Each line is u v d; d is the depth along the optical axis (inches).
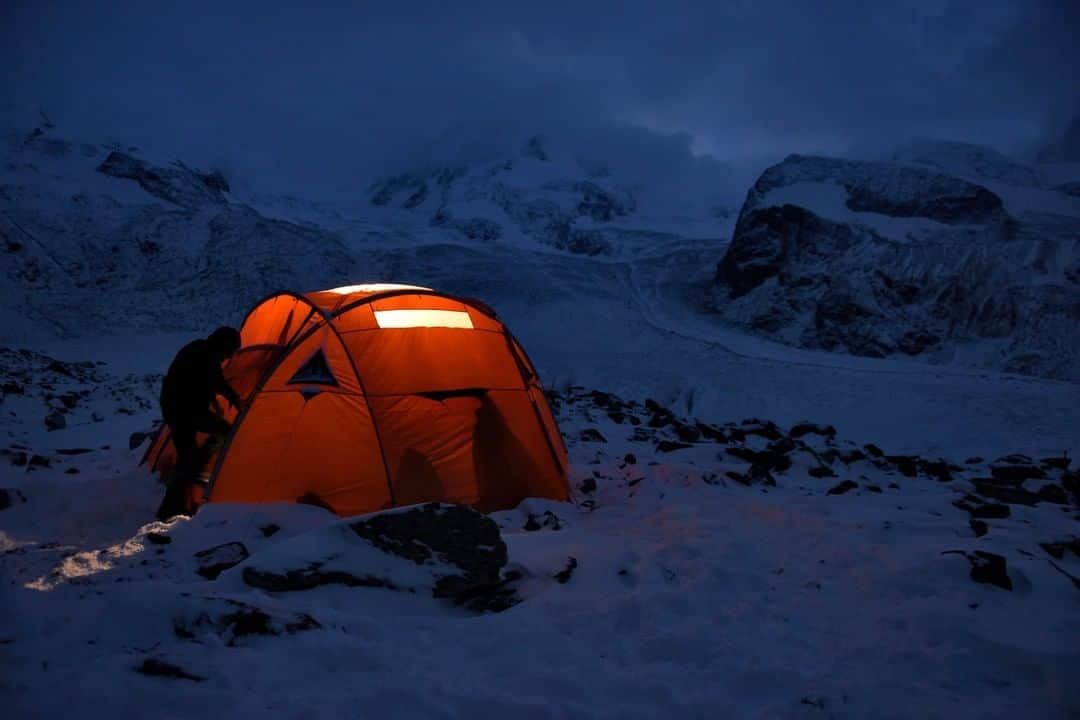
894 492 298.0
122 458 322.3
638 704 121.3
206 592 150.3
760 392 1519.4
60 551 184.1
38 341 1797.5
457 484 246.4
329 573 158.7
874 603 158.2
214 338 249.8
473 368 267.1
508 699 117.8
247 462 236.7
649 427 469.7
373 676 122.6
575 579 173.3
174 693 110.6
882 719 115.6
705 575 172.6
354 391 246.4
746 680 127.8
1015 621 143.6
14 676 112.5
